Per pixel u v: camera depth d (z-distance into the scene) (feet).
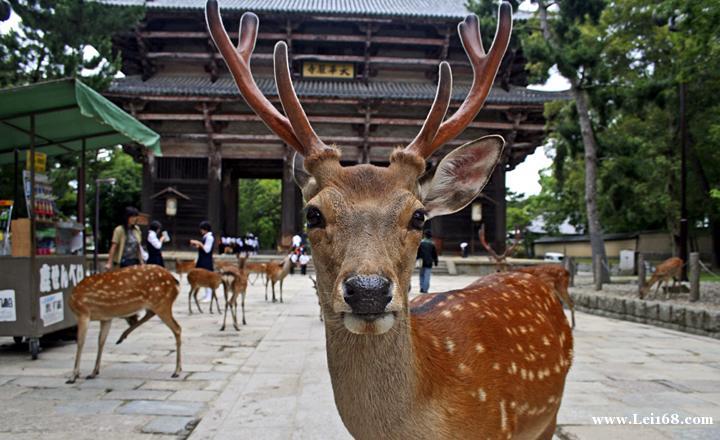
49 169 48.26
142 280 17.10
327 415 12.99
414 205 5.89
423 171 6.48
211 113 78.02
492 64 7.27
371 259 5.20
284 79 6.57
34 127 22.36
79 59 41.50
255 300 40.24
